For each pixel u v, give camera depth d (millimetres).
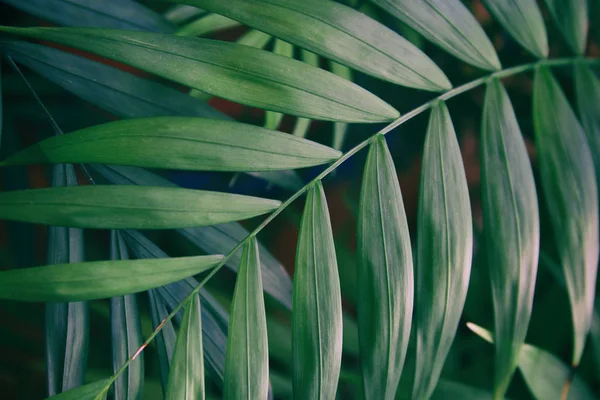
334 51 301
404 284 297
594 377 422
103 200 282
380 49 308
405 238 300
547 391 365
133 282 285
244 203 293
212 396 395
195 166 287
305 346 290
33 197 278
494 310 310
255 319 291
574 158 335
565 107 343
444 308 300
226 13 296
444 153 313
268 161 293
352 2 429
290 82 295
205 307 324
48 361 313
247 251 296
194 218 288
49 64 327
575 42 361
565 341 440
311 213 299
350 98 303
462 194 309
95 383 290
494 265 311
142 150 284
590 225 329
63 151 281
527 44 350
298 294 293
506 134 325
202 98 417
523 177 320
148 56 287
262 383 286
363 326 294
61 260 316
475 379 448
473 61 331
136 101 334
